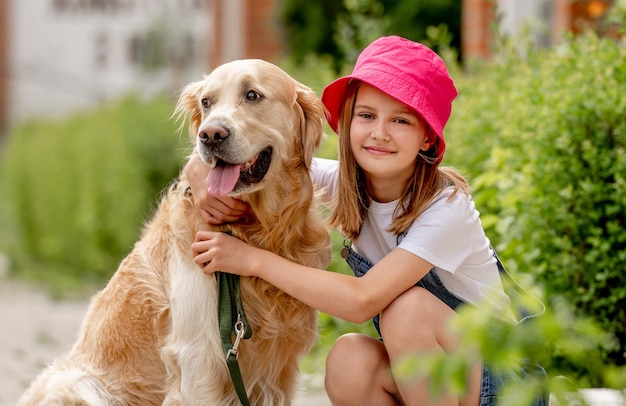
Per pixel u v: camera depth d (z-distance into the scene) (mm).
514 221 4535
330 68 7973
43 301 9992
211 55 14695
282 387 3658
